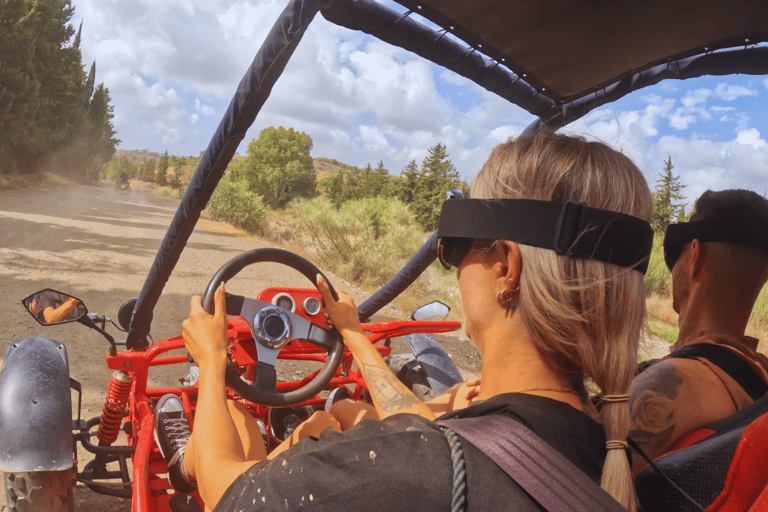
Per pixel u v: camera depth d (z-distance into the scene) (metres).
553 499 0.50
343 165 191.12
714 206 1.02
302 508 0.52
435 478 0.51
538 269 0.60
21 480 1.88
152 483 2.09
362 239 11.91
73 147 46.81
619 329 0.60
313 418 1.68
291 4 1.56
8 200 22.14
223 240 15.94
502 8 1.69
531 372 0.63
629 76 2.09
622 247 0.60
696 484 0.76
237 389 1.55
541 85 2.15
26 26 32.59
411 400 0.97
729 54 1.81
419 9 1.74
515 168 0.64
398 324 2.57
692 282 1.05
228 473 0.75
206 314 1.01
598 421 0.61
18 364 2.13
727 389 0.87
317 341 1.65
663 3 1.54
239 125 1.74
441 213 0.69
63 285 8.36
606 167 0.62
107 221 19.14
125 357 2.35
